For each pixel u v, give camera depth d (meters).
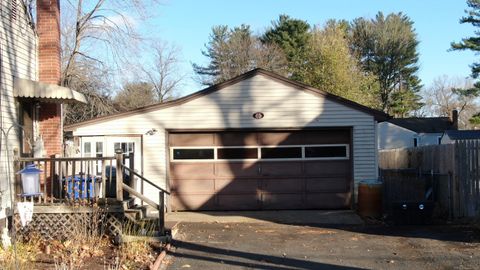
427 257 9.72
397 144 48.78
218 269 8.91
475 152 14.26
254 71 16.81
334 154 17.02
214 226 13.76
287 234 12.52
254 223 14.36
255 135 17.02
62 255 9.52
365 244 11.13
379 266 9.06
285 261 9.52
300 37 50.84
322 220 14.83
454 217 14.32
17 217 11.17
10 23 11.95
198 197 16.91
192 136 17.00
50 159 11.59
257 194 16.95
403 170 17.39
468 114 69.75
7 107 11.65
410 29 62.16
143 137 16.81
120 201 11.43
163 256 9.70
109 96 28.27
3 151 11.27
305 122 16.84
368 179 16.27
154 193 16.73
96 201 11.48
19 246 9.95
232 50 53.19
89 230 10.80
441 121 50.81
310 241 11.55
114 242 10.84
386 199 18.19
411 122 50.44
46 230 11.23
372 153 16.80
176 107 16.86
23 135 12.62
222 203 16.91
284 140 17.02
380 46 60.44
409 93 59.72
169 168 16.84
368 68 60.19
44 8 13.99
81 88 26.64
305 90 16.89
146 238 10.85
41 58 13.88
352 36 61.47
